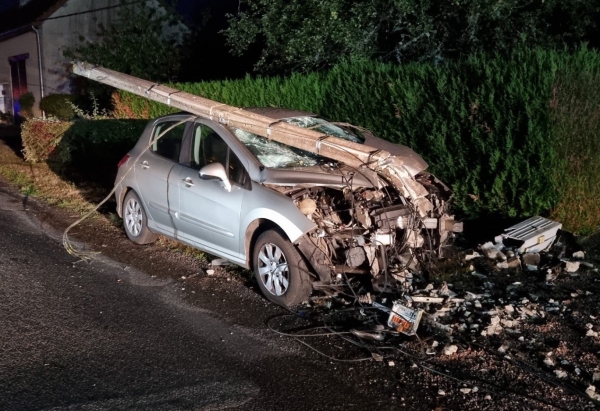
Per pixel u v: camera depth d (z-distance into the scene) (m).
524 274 7.18
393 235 6.68
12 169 14.09
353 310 6.34
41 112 23.55
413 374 5.14
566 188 8.09
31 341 5.59
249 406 4.64
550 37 11.89
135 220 8.47
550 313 6.15
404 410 4.64
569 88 7.87
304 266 6.38
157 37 21.53
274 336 5.84
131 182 8.27
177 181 7.50
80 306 6.44
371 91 9.95
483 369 5.18
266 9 13.96
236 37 14.60
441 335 5.77
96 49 20.89
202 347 5.59
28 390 4.77
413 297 6.39
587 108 7.92
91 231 9.29
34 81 24.02
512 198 8.36
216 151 7.18
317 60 13.50
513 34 12.07
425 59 12.69
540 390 4.86
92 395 4.73
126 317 6.20
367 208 6.67
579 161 8.04
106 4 23.86
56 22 23.20
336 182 6.55
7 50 25.66
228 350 5.55
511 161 8.26
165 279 7.29
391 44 13.49
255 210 6.57
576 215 8.16
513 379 5.02
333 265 6.50
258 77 12.87
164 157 7.89
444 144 8.90
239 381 5.01
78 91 23.48
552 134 7.91
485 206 8.65
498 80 8.34
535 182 8.09
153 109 15.53
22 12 25.98
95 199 11.32
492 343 5.60
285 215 6.34
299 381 5.03
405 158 7.39
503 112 8.31
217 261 7.59
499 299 6.47
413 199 6.88
